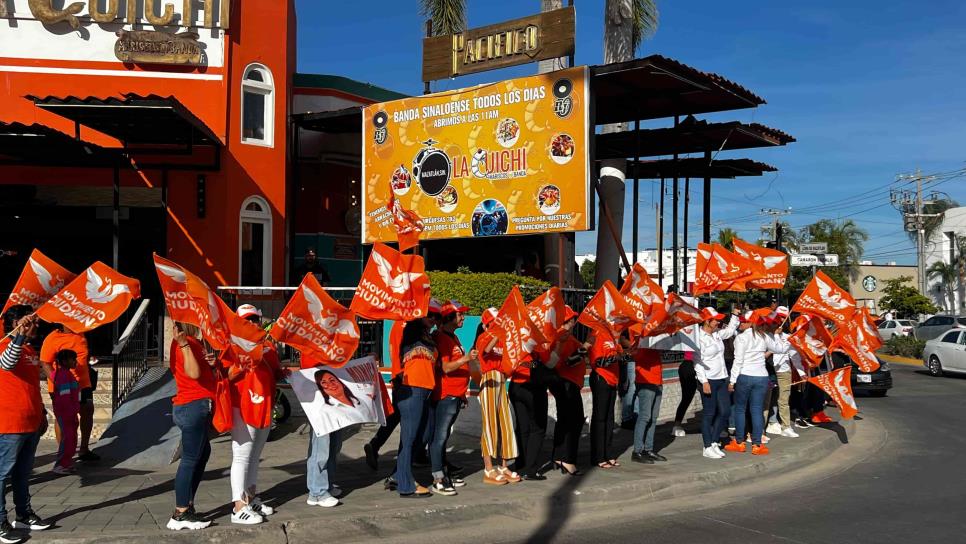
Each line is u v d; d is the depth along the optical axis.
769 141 18.17
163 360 14.17
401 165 16.14
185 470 6.77
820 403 14.84
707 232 18.97
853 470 10.98
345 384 7.89
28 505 6.71
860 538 7.35
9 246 15.45
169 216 15.41
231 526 6.89
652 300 10.34
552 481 9.27
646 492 9.15
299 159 18.45
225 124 15.66
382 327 12.82
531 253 19.81
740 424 11.62
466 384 8.70
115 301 6.84
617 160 17.78
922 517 8.17
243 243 16.08
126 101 12.06
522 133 14.68
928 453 12.38
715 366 11.06
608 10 17.36
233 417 7.05
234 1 16.00
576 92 14.12
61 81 15.23
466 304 12.46
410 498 8.20
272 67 16.61
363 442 11.35
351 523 7.31
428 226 15.78
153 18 15.40
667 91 15.45
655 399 10.63
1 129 12.02
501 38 15.20
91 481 8.87
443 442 8.48
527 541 7.24
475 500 8.16
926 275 57.16
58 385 9.23
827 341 12.98
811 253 20.67
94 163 14.75
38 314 6.57
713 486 9.82
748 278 12.43
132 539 6.55
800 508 8.61
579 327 13.25
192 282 6.63
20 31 15.14
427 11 18.64
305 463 10.01
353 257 19.58
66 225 14.90
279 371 7.55
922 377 26.69
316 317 7.38
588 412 13.16
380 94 19.92
